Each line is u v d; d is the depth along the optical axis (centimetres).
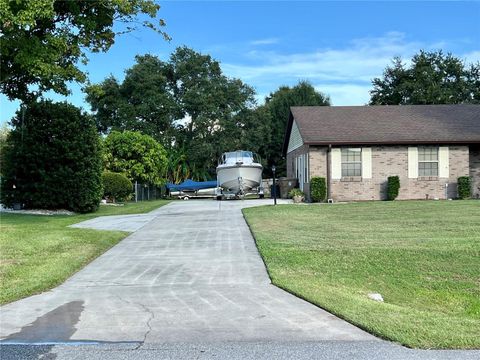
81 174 2023
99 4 1909
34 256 1008
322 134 2600
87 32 1953
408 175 2567
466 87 5012
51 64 1745
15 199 2038
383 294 809
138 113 4553
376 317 593
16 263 938
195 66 4791
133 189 3278
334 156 2555
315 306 657
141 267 936
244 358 471
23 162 2003
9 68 1839
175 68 4847
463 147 2581
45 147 1995
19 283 793
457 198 2559
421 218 1571
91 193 2048
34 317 623
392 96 5038
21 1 1545
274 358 471
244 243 1190
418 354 475
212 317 613
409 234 1249
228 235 1323
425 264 945
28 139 1991
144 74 4606
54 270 882
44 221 1628
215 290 752
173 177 4538
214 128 4831
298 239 1199
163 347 507
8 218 1711
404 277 888
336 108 3022
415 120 2786
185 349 500
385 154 2569
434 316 612
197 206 2409
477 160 2688
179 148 4669
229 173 2947
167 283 804
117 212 2100
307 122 2784
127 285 795
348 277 880
